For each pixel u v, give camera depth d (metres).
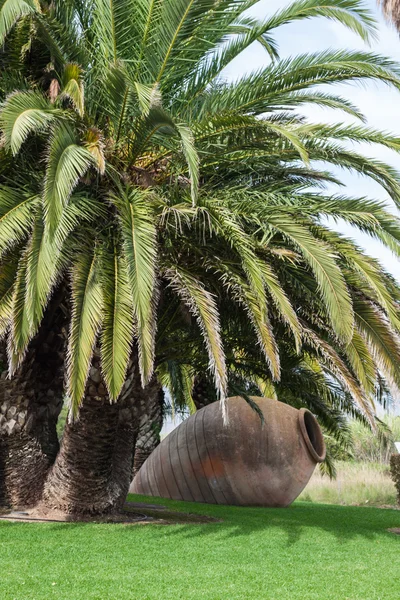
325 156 10.14
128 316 8.41
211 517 11.45
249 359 11.77
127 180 9.62
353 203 10.06
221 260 9.60
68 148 8.25
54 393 11.35
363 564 7.82
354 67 9.52
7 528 8.99
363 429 25.30
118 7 9.37
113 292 8.62
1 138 8.78
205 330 8.49
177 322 10.68
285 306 8.80
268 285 8.92
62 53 9.80
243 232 9.06
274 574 7.08
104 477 10.41
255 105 10.03
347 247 9.65
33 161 9.79
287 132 8.65
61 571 6.78
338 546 9.00
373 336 9.63
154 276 8.27
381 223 9.90
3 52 10.07
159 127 9.03
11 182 9.52
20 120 7.80
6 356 10.62
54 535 8.64
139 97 8.08
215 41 10.18
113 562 7.29
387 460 24.61
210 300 8.73
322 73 9.76
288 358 11.87
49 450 11.26
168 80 10.11
